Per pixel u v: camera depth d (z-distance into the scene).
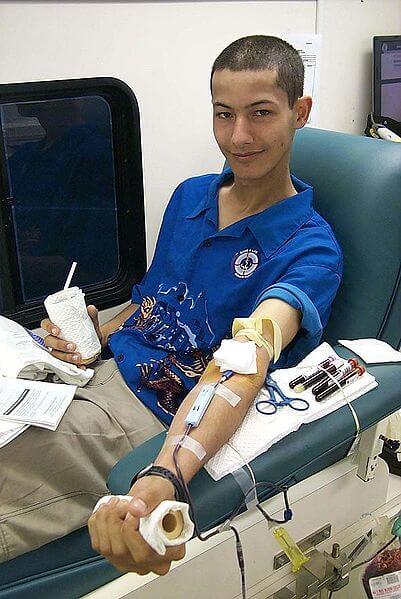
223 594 1.15
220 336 1.29
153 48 1.59
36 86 1.43
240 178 1.27
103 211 1.67
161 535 0.77
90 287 1.72
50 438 1.05
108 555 0.82
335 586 1.28
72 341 1.31
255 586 1.19
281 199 1.30
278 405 1.02
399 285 1.31
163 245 1.53
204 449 0.90
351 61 2.03
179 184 1.64
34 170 1.52
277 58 1.18
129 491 0.86
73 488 1.08
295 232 1.27
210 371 1.03
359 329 1.33
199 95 1.71
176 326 1.36
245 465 0.93
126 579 1.10
